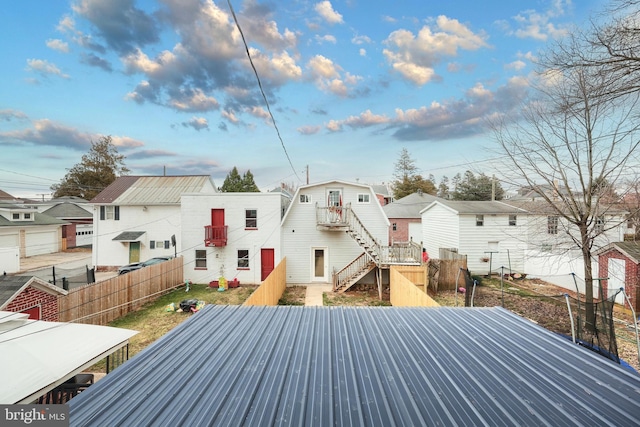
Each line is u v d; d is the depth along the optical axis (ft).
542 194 29.58
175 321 36.42
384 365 9.28
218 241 54.49
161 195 69.92
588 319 22.11
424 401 7.23
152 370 8.80
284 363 9.37
